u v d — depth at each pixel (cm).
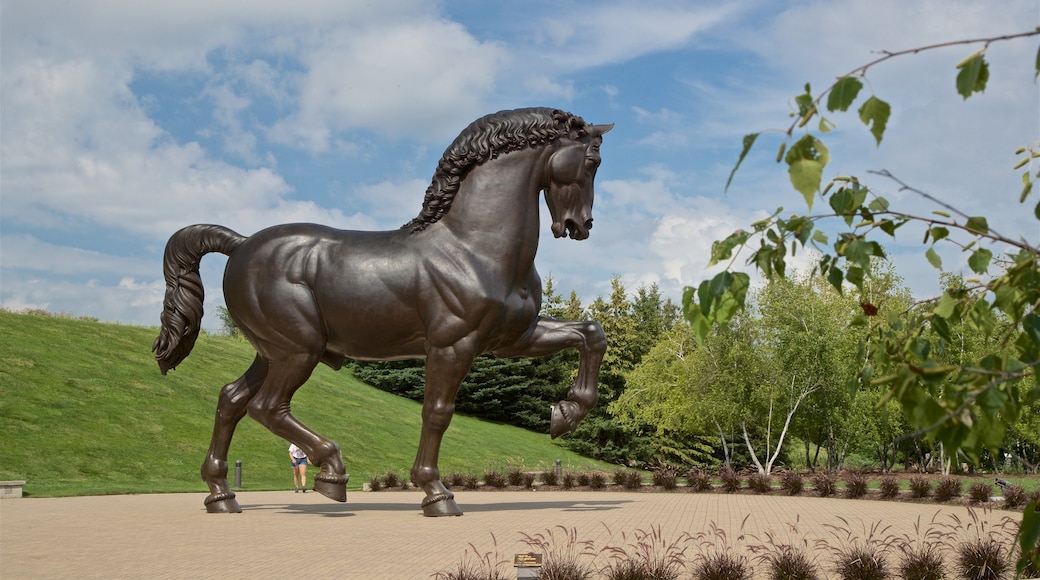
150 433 3005
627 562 764
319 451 1152
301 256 1164
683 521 1209
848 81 260
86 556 840
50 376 3222
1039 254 291
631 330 5288
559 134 1154
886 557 898
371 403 4603
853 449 3841
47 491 1986
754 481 1978
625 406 4297
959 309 346
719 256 308
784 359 3219
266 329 1159
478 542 934
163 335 1227
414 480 1196
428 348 1135
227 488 1283
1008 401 292
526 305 1159
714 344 3366
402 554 848
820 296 3484
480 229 1130
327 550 876
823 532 1095
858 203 308
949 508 1541
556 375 5425
